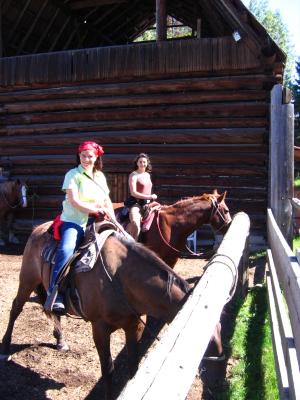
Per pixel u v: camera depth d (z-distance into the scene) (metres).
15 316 5.02
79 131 12.02
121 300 3.72
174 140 11.29
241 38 10.20
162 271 3.58
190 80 10.92
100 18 15.30
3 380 4.54
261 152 10.89
